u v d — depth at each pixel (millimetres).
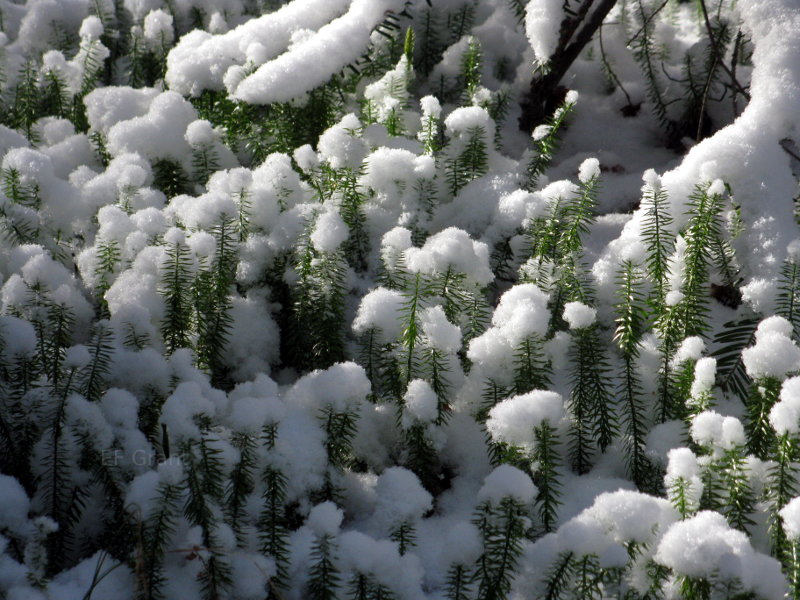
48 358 2393
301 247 2758
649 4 4168
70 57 4391
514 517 2047
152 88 3982
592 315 2439
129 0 4547
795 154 2928
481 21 4270
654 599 2000
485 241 3016
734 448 2113
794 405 2057
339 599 2086
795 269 2461
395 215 3066
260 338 2803
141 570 1914
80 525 2281
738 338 2549
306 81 3295
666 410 2490
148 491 2047
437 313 2438
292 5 3703
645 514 1936
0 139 3262
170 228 2666
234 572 2061
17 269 2592
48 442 2240
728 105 3818
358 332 2623
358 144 3029
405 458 2523
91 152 3547
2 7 4531
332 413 2389
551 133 3230
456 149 3240
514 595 2061
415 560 2145
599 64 4246
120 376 2391
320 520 2016
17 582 1952
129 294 2562
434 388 2510
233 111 3453
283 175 2979
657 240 2576
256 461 2266
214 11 4543
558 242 2820
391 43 3811
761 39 3041
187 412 2105
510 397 2537
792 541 1936
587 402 2479
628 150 3861
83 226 2990
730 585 1858
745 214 2699
